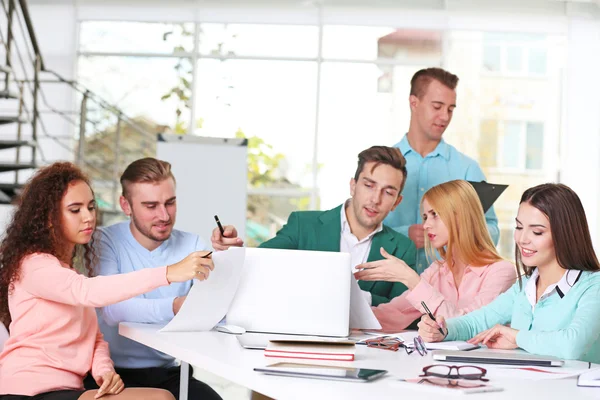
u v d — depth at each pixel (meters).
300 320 2.63
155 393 2.29
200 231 6.09
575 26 7.80
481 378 1.84
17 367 2.33
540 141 7.85
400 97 7.97
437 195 3.78
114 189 7.68
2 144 6.76
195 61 8.06
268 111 8.07
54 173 2.50
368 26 7.96
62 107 7.95
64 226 2.49
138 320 2.83
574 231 2.42
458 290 3.70
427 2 7.89
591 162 7.80
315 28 8.01
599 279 2.39
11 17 6.73
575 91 7.82
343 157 8.05
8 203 6.55
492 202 4.69
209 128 8.09
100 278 2.34
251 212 8.07
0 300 2.47
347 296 2.63
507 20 7.85
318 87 8.02
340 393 1.66
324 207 8.07
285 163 8.09
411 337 2.54
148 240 3.17
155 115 8.09
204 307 2.59
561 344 2.26
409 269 2.98
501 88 7.86
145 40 8.07
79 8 7.97
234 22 8.02
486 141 7.85
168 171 3.21
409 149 5.93
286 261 2.64
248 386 1.87
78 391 2.33
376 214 4.34
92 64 8.04
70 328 2.43
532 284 2.55
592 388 1.78
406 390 1.70
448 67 7.88
